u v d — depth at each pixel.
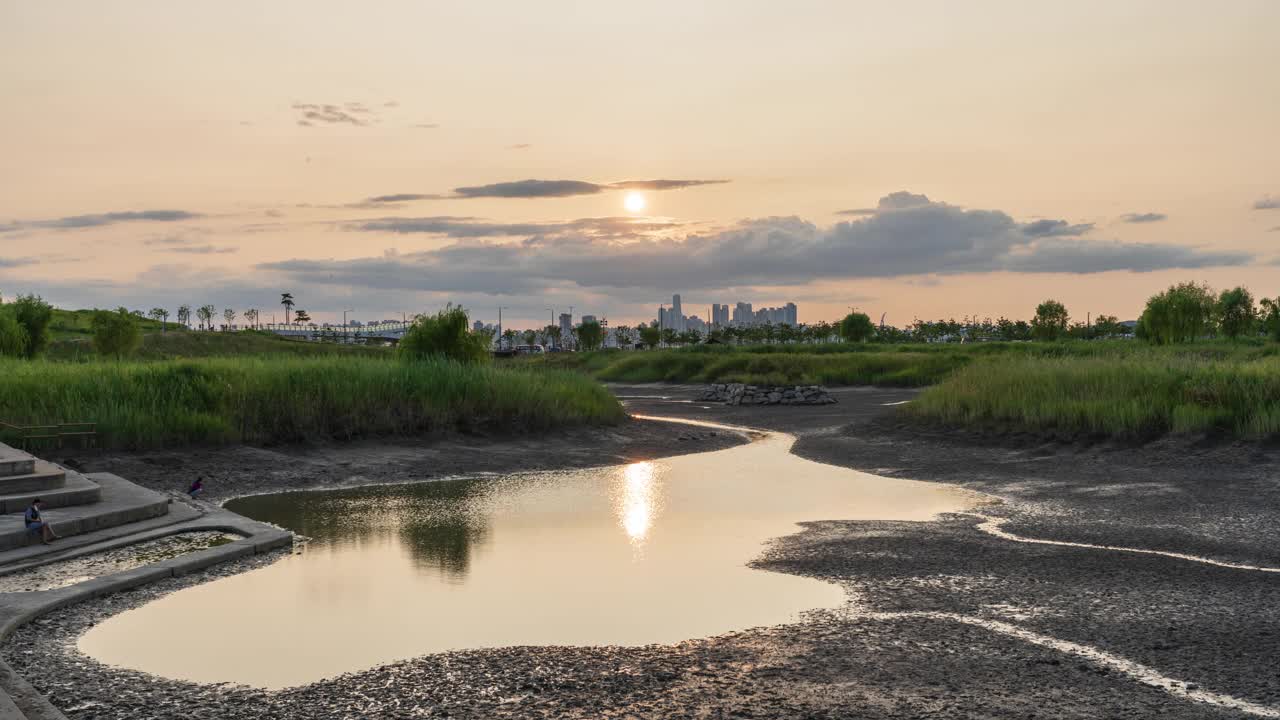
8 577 9.64
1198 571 9.46
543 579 9.51
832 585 9.14
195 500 14.39
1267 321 69.31
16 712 5.62
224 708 6.01
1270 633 7.27
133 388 19.64
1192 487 14.70
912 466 18.75
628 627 7.79
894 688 6.20
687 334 138.75
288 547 11.19
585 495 15.39
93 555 10.67
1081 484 15.60
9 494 12.21
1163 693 6.01
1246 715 5.62
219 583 9.45
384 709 5.96
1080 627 7.54
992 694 6.05
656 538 11.63
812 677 6.46
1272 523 11.91
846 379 52.00
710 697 6.09
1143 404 20.16
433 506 14.25
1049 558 10.20
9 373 20.55
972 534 11.70
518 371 27.45
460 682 6.46
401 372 23.31
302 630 7.77
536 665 6.80
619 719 5.74
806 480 17.16
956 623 7.73
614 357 77.19
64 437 17.20
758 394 39.72
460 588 9.16
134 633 7.73
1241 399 19.03
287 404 20.17
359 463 18.50
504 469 18.70
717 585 9.20
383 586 9.27
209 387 20.05
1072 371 23.55
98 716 5.89
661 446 22.89
